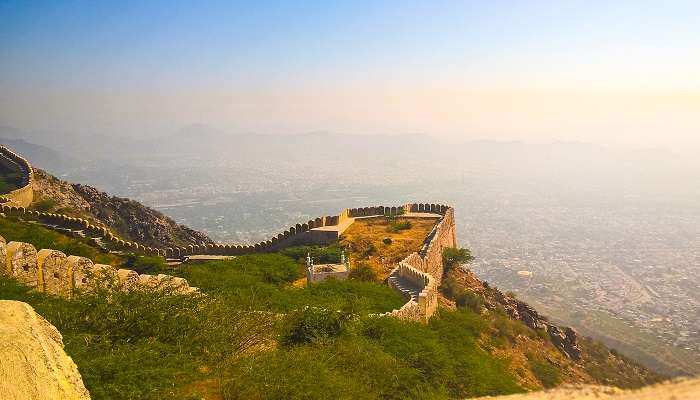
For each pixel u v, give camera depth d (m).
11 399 7.40
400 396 15.44
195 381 12.41
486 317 36.75
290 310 20.52
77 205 64.44
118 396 10.71
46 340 8.68
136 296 14.86
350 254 41.91
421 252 40.06
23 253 15.00
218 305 16.30
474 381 18.44
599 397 6.27
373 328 20.06
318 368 13.72
